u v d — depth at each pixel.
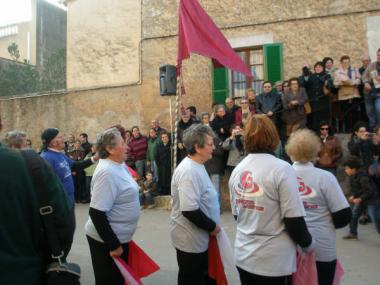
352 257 5.91
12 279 2.00
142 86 13.02
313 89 9.69
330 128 9.62
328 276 3.09
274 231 2.65
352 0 10.91
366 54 10.73
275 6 11.55
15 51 25.19
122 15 13.44
